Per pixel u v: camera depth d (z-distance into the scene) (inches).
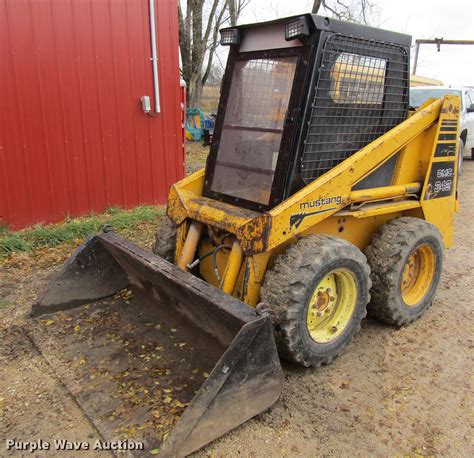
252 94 141.3
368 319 165.0
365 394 125.3
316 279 122.6
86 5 252.1
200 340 132.4
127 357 131.6
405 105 152.6
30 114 244.1
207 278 152.2
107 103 269.6
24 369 131.3
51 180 256.8
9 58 233.5
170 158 305.0
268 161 135.6
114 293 163.3
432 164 158.1
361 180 140.4
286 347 123.0
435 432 113.0
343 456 105.3
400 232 150.1
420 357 142.6
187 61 740.0
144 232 252.7
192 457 103.0
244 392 105.3
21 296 177.3
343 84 133.0
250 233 123.3
